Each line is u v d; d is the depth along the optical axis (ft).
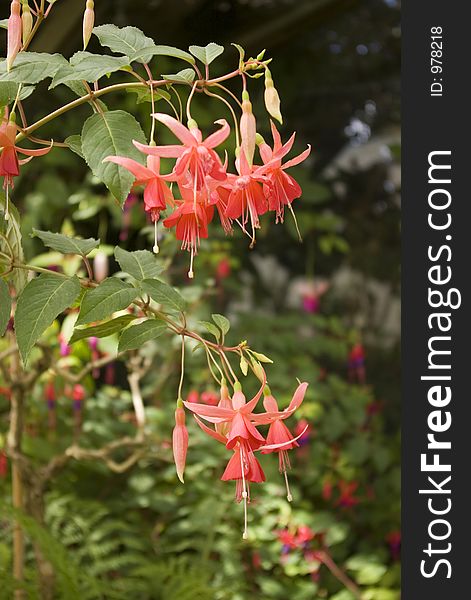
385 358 18.34
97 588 8.75
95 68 4.49
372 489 14.34
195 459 12.27
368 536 14.28
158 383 12.59
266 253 17.98
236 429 4.42
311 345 14.49
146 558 12.03
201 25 14.66
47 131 13.56
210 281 11.64
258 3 14.80
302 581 12.41
